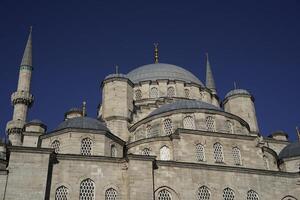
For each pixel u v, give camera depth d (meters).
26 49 73.75
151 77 71.19
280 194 44.00
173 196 40.34
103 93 59.84
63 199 38.19
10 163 37.34
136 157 40.53
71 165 39.72
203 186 41.69
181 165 42.00
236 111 62.41
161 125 50.16
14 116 65.38
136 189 38.88
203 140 46.38
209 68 86.69
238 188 42.75
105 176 40.09
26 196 36.28
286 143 63.41
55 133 46.47
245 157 46.59
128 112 57.88
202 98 68.62
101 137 46.25
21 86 68.38
